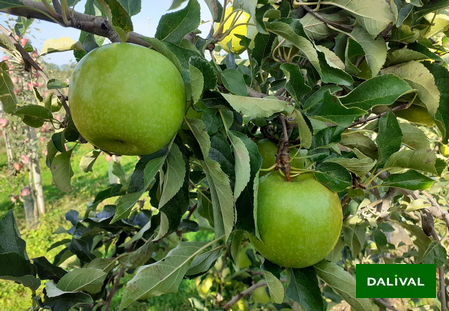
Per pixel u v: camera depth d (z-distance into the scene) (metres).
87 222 1.72
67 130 1.22
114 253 1.84
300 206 0.95
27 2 0.87
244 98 0.89
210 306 3.15
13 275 1.24
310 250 0.97
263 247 1.02
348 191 1.21
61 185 1.35
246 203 0.95
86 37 1.31
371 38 1.20
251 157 0.89
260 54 1.39
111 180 5.99
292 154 1.19
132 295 0.91
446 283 2.02
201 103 0.99
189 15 1.06
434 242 1.38
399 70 1.20
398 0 1.17
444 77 1.17
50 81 1.15
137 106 0.77
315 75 1.34
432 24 1.26
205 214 1.58
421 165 1.08
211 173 0.85
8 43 1.21
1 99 1.37
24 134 6.69
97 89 0.77
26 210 7.44
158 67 0.82
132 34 0.99
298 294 1.04
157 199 1.07
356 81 1.35
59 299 1.34
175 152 0.93
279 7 1.25
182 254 1.03
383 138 1.13
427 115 1.31
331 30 1.30
